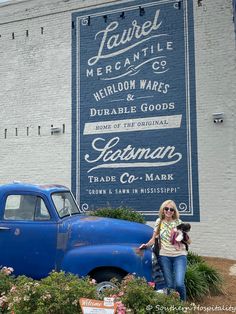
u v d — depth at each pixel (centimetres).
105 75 1252
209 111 1112
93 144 1248
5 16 1425
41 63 1352
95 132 1249
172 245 596
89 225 639
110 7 1262
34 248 640
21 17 1397
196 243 1095
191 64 1145
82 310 430
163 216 614
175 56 1167
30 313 448
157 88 1180
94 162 1241
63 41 1323
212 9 1135
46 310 440
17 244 645
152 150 1170
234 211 1065
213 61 1122
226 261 1037
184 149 1131
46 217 649
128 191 1189
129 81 1219
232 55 1103
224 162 1084
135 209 1173
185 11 1166
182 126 1140
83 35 1295
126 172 1197
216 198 1085
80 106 1278
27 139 1350
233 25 1106
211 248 1080
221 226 1074
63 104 1304
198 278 698
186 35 1159
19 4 1405
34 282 491
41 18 1368
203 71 1130
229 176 1077
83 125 1268
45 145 1320
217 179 1088
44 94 1338
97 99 1256
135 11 1229
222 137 1092
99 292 520
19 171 1353
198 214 1100
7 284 523
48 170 1307
